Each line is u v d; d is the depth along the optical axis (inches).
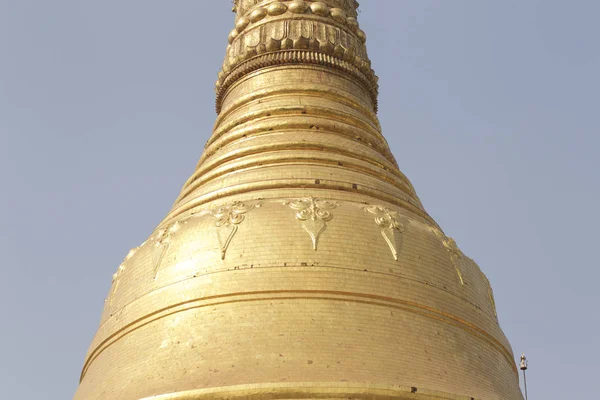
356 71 1425.9
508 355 1159.6
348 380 895.7
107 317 1138.0
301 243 1033.5
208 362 936.3
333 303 987.9
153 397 896.9
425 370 959.0
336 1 1480.1
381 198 1189.7
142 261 1139.9
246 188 1167.0
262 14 1433.3
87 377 1096.8
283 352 929.5
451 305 1067.9
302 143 1225.4
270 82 1368.1
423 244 1104.8
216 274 1023.6
